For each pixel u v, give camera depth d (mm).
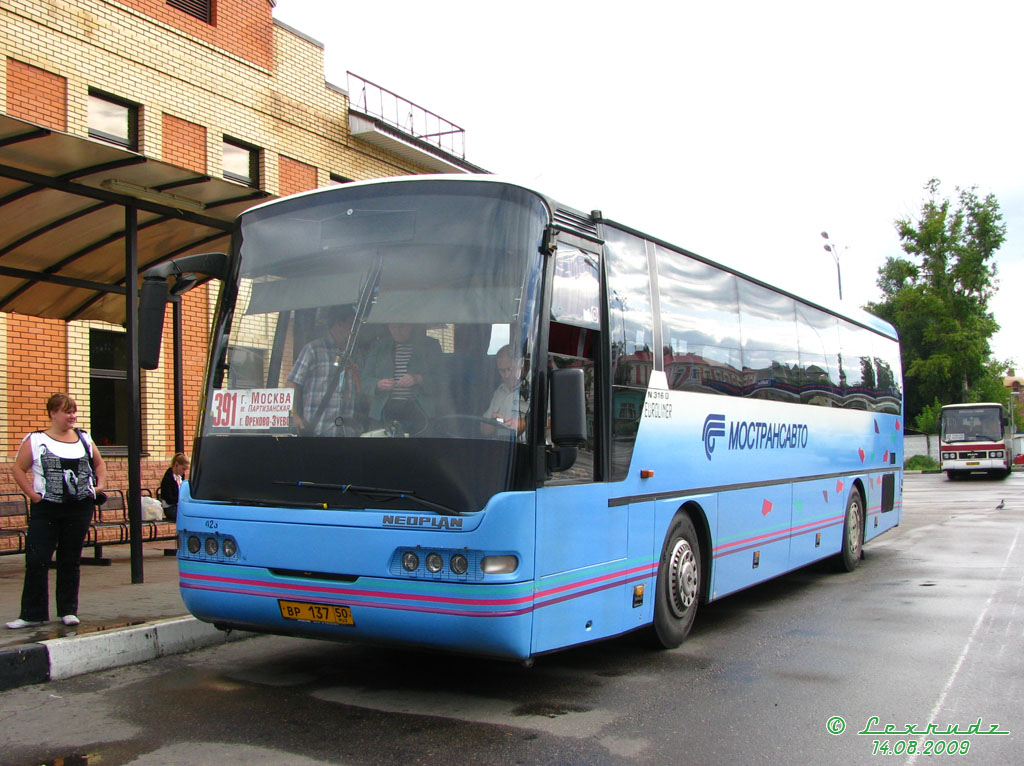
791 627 8508
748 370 9117
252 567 5770
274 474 5777
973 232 61062
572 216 6270
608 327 6535
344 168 18953
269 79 17281
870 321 13891
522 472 5383
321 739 5164
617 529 6473
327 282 6051
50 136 7699
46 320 13781
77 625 7199
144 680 6457
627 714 5688
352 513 5477
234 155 16750
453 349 5574
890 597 10148
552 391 5402
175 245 11148
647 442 6984
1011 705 5895
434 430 5422
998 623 8508
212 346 6320
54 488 7145
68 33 13750
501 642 5254
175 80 15461
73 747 5027
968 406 42312
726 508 8391
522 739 5188
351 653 7328
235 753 4930
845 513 12078
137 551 9555
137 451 9570
